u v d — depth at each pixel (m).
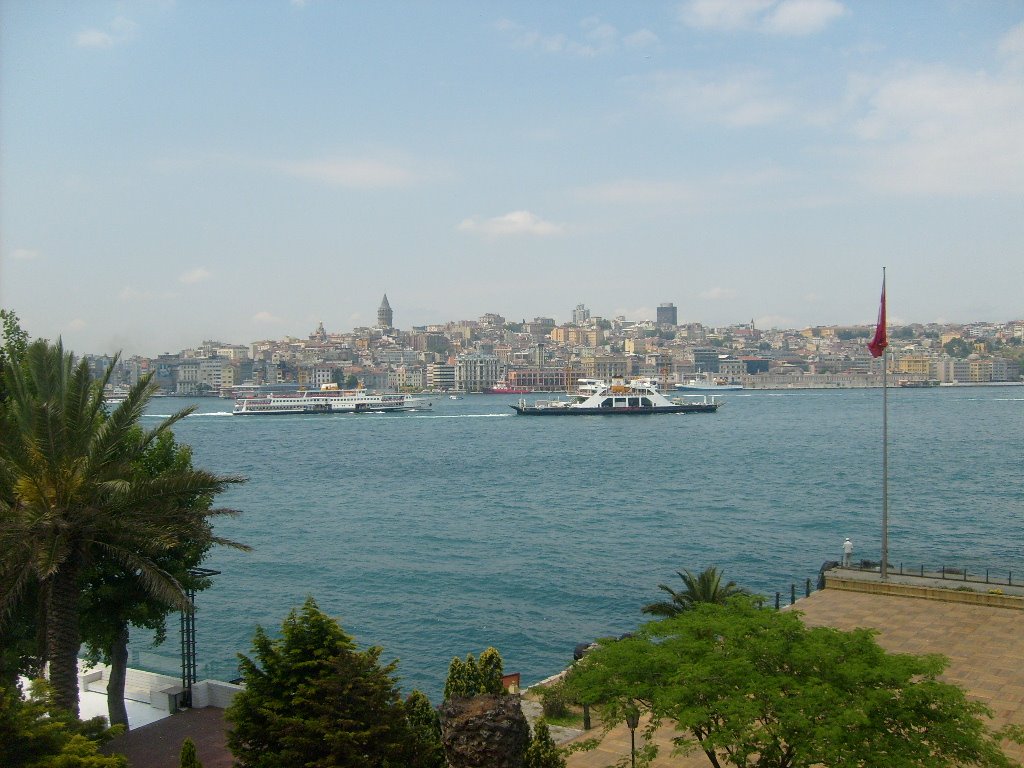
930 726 24.72
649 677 28.03
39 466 31.72
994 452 198.62
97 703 42.69
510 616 72.94
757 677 25.67
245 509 130.75
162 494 33.47
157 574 32.03
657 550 96.94
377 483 158.75
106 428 33.41
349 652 26.61
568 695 29.91
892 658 26.45
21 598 33.12
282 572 89.19
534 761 27.23
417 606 76.00
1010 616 51.09
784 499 133.12
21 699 27.62
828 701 24.44
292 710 25.83
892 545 98.12
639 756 29.38
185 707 41.56
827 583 58.22
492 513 124.50
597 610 74.38
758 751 24.78
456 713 21.67
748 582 82.19
